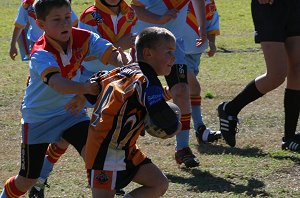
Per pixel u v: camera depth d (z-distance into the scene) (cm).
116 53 1088
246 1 5609
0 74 2623
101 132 949
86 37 1088
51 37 1046
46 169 1186
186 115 1401
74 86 982
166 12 1433
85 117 1103
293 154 1488
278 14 1425
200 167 1408
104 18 1430
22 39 2197
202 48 1566
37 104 1082
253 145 1576
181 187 1288
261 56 2956
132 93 926
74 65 1080
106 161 954
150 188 973
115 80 953
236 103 1518
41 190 1204
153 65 946
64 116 1091
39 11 1038
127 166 965
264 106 1973
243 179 1329
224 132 1531
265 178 1331
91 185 966
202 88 2275
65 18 1040
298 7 1437
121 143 950
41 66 1012
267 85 1468
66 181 1341
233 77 2478
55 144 1165
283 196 1232
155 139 1645
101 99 958
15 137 1722
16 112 1992
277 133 1681
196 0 1468
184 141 1405
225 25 4169
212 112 1933
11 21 4553
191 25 1526
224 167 1404
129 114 934
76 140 1081
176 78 1409
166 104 909
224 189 1271
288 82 1491
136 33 1464
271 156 1476
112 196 970
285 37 1456
